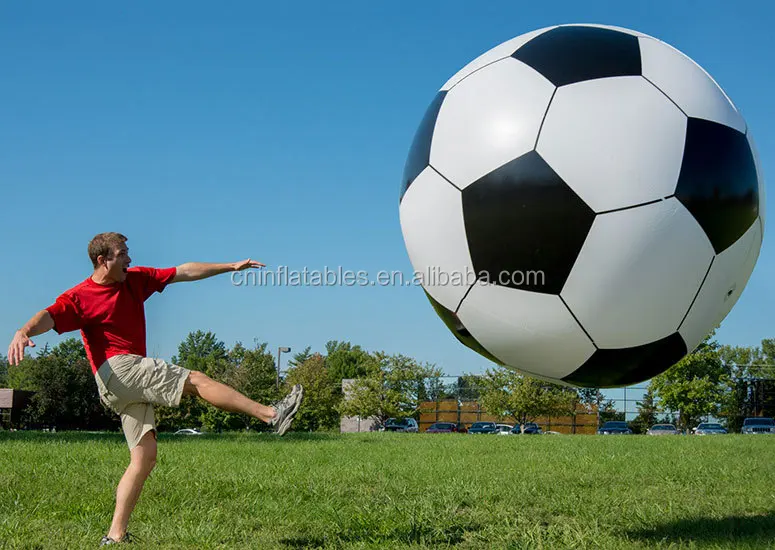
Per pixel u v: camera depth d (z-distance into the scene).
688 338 3.66
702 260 3.44
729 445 12.49
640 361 3.64
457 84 3.82
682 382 39.94
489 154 3.46
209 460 8.21
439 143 3.71
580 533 4.09
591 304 3.40
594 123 3.32
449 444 13.18
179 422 47.75
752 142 3.79
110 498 5.15
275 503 5.18
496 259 3.49
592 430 39.97
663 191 3.30
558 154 3.30
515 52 3.68
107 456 8.26
